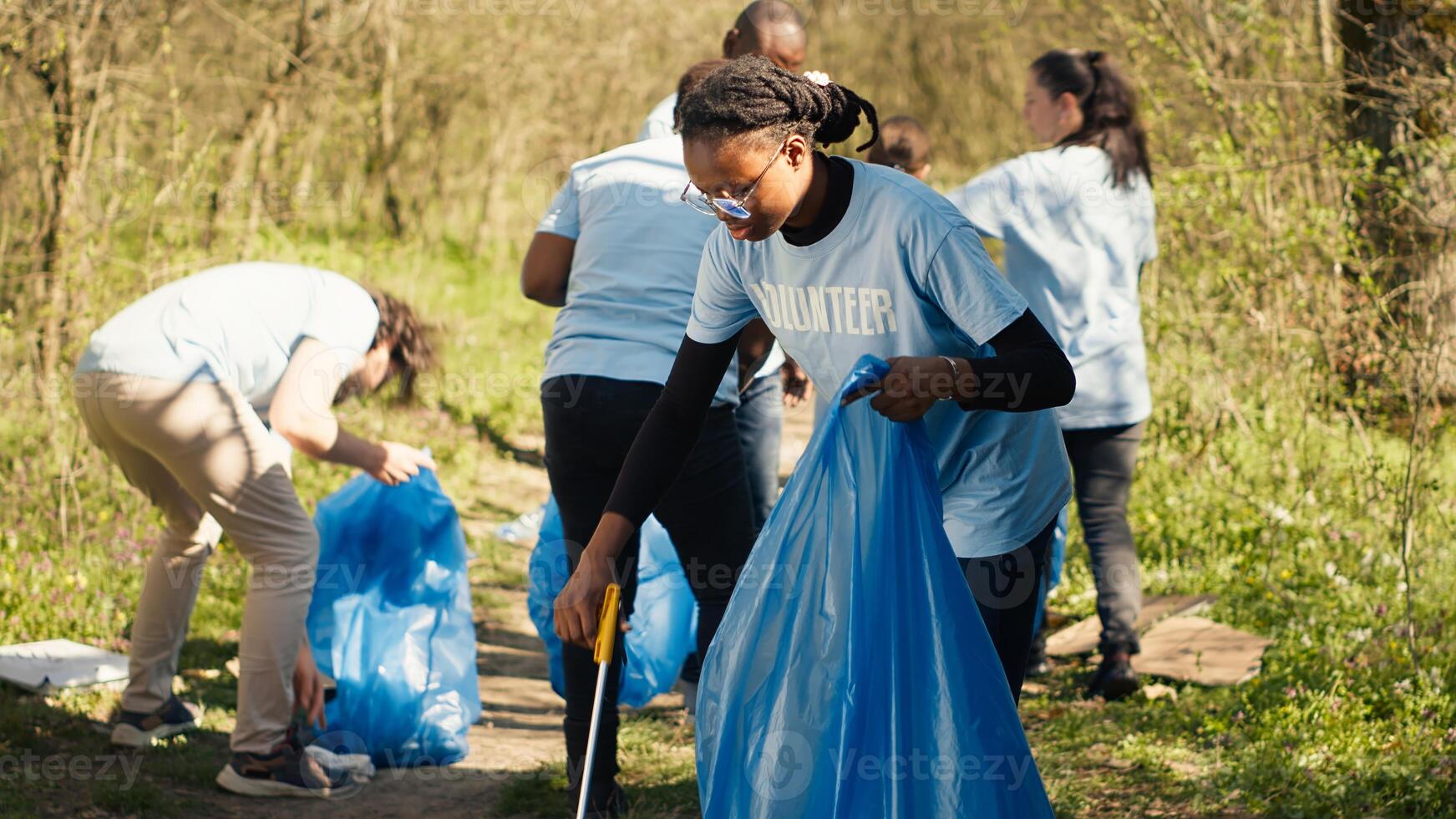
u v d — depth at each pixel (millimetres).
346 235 12898
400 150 13266
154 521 6012
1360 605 4777
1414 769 3422
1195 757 3771
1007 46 18359
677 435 2711
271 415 3650
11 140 7180
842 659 2354
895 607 2363
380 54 12266
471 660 4125
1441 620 4527
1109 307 4383
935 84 19859
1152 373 6926
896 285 2434
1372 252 5844
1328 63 6984
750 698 2406
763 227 2375
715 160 2295
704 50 14430
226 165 10148
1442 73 5910
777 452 4465
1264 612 4898
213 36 10250
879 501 2387
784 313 2576
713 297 2639
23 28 6977
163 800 3516
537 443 8828
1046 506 2703
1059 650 4867
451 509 4152
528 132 14164
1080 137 4430
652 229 3420
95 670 4371
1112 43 8258
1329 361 6020
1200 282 6793
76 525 5871
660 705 4574
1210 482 6250
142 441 3545
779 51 4168
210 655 4797
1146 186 4516
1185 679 4367
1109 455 4438
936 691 2334
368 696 3967
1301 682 4066
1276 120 6762
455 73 13141
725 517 3521
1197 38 7629
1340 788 3363
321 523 4145
